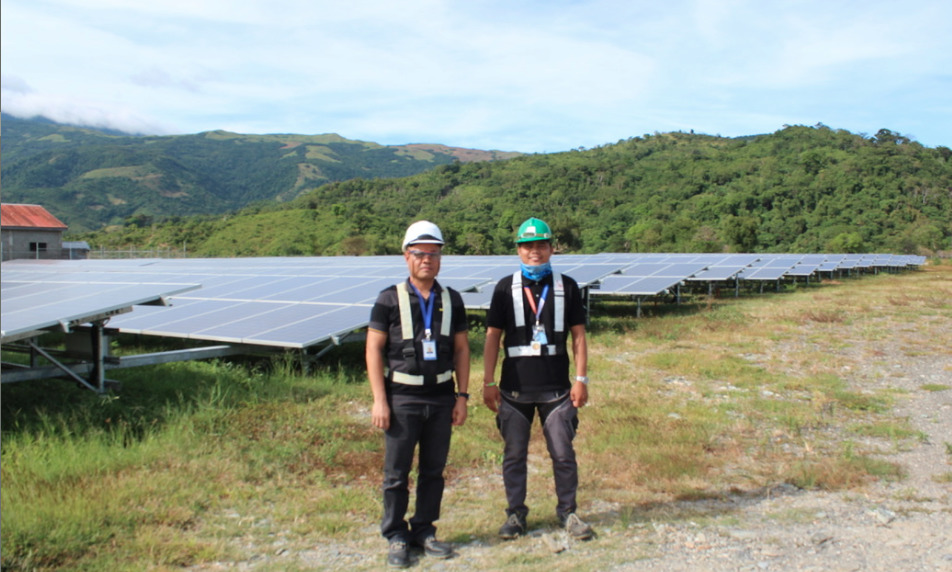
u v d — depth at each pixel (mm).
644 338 15438
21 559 4492
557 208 111375
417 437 4617
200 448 6953
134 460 6535
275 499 5852
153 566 4508
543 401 4941
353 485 6242
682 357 12719
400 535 4629
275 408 8562
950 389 10344
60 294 10031
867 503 5672
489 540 4934
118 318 12914
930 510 5453
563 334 4961
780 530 5023
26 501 5375
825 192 101562
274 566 4566
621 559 4477
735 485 6215
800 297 27141
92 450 6660
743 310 21797
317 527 5234
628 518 5277
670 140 185375
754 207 99375
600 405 9055
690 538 4855
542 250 4965
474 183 133125
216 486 6043
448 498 5961
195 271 24266
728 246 74625
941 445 7508
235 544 4938
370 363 4594
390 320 4609
